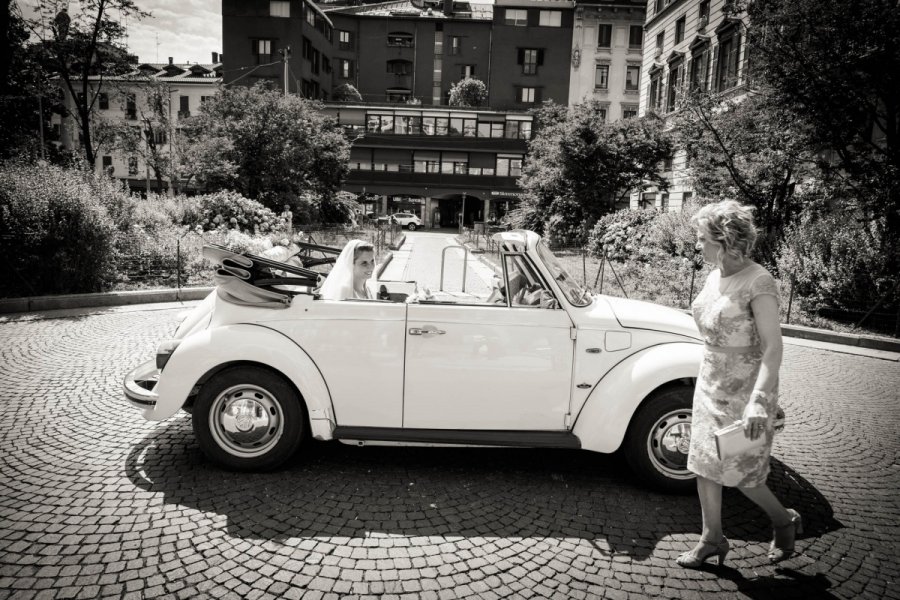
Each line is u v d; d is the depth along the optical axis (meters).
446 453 4.41
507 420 3.88
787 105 12.61
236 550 3.02
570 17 61.62
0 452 4.15
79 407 5.12
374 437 3.82
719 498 2.91
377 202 60.72
